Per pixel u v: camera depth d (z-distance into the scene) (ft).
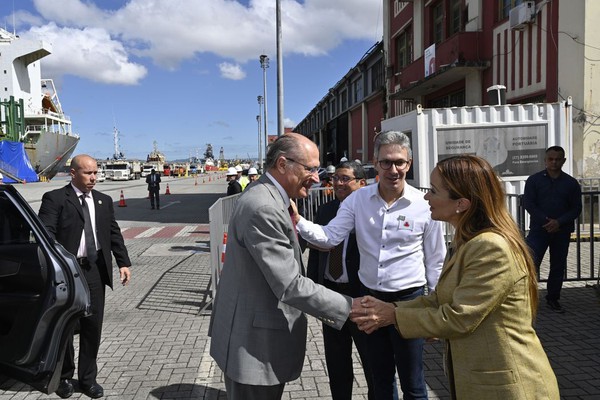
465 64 44.14
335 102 123.54
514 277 5.72
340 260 10.67
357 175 11.71
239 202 7.49
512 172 30.25
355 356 14.53
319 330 16.84
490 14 43.62
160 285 24.07
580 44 32.42
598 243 30.22
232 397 7.48
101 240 12.49
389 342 9.11
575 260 25.98
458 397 6.05
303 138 7.75
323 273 10.85
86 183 12.18
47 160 197.06
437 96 55.36
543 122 30.12
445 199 6.34
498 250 5.74
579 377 12.51
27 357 9.79
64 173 274.98
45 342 9.77
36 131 189.37
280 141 7.70
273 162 7.68
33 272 9.93
